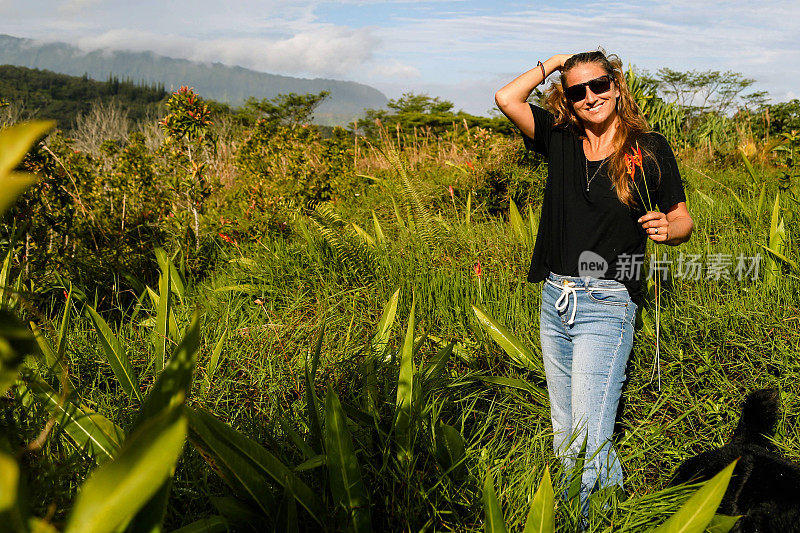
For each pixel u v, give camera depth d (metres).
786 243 4.07
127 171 5.55
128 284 4.32
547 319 2.30
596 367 2.14
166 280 2.83
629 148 2.08
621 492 2.15
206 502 1.92
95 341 3.14
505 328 3.21
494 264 4.25
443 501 1.95
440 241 4.68
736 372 3.08
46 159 3.89
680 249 4.26
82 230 4.57
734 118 10.38
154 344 3.07
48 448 1.48
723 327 3.29
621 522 2.01
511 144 6.49
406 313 3.71
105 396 2.66
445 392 2.76
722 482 1.40
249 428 2.33
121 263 4.49
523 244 4.42
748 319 3.30
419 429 2.10
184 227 4.95
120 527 0.57
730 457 2.12
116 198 5.04
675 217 2.12
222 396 2.68
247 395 2.76
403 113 46.69
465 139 8.70
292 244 4.84
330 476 1.69
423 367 2.65
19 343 0.52
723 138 10.03
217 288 4.01
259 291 3.94
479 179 6.30
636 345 3.18
